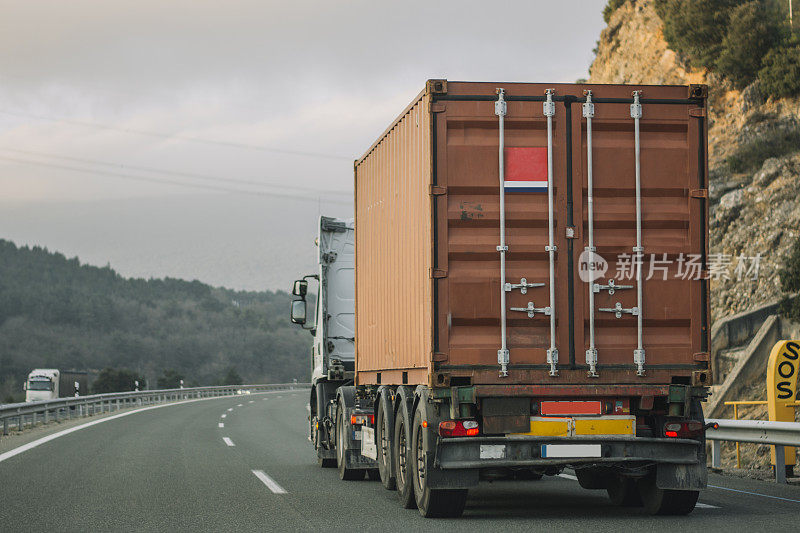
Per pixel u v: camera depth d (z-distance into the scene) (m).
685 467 16.81
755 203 49.06
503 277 16.34
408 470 18.12
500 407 16.52
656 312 16.67
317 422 28.67
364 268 24.19
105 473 24.22
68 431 41.75
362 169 24.67
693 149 17.02
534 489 22.67
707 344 16.77
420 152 17.48
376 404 22.22
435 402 16.75
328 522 16.39
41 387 117.44
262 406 77.38
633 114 16.88
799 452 27.64
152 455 29.78
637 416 17.05
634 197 16.89
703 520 16.45
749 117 58.00
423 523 16.33
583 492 21.98
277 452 32.34
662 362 16.67
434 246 16.39
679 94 17.05
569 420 16.56
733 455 29.86
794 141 54.00
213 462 28.02
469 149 16.58
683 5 65.94
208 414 61.50
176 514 17.16
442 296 16.33
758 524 15.80
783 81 57.34
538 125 16.73
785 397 24.09
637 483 18.78
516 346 16.39
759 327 41.69
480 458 16.45
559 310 16.42
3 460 27.66
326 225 31.00
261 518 16.78
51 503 18.50
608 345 16.59
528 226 16.61
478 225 16.52
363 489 22.05
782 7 62.28
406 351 18.75
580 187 16.69
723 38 63.28
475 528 15.70
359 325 24.89
